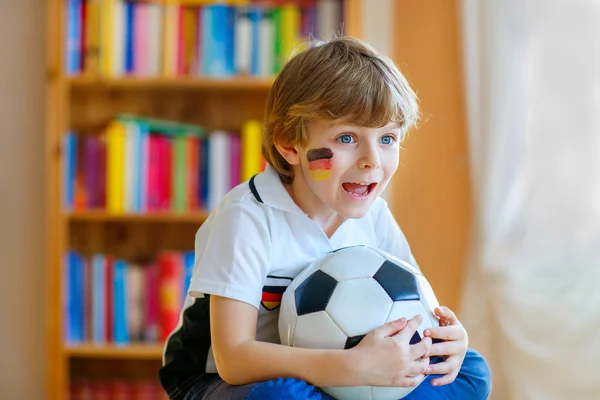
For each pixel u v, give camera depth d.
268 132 1.39
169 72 2.40
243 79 2.36
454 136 2.53
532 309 2.07
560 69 2.11
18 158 2.60
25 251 2.61
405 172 2.54
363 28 2.56
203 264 1.30
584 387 1.89
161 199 2.41
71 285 2.40
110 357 2.62
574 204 2.07
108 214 2.37
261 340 1.35
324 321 1.19
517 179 2.20
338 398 1.18
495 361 2.32
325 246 1.38
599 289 1.91
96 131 2.59
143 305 2.42
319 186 1.28
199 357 1.42
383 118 1.25
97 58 2.39
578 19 2.07
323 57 1.30
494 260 2.23
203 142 2.42
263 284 1.32
